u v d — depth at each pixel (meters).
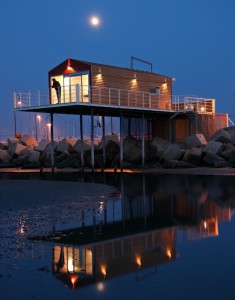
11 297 5.97
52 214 13.55
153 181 25.45
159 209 14.35
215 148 34.72
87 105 30.94
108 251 8.56
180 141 41.16
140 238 9.79
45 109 34.22
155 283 6.46
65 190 20.75
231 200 16.25
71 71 33.09
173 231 10.51
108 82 33.38
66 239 9.79
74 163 42.09
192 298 5.81
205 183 23.31
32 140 54.12
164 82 39.09
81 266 7.45
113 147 40.56
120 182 25.47
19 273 7.06
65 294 6.07
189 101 39.66
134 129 44.78
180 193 18.94
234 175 27.94
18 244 9.27
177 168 34.56
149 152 38.28
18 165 46.31
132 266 7.43
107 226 11.44
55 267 7.40
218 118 42.84
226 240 9.32
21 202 16.50
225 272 6.95
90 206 15.42
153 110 35.91
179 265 7.41
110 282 6.58
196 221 11.87
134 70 35.97
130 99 35.38
